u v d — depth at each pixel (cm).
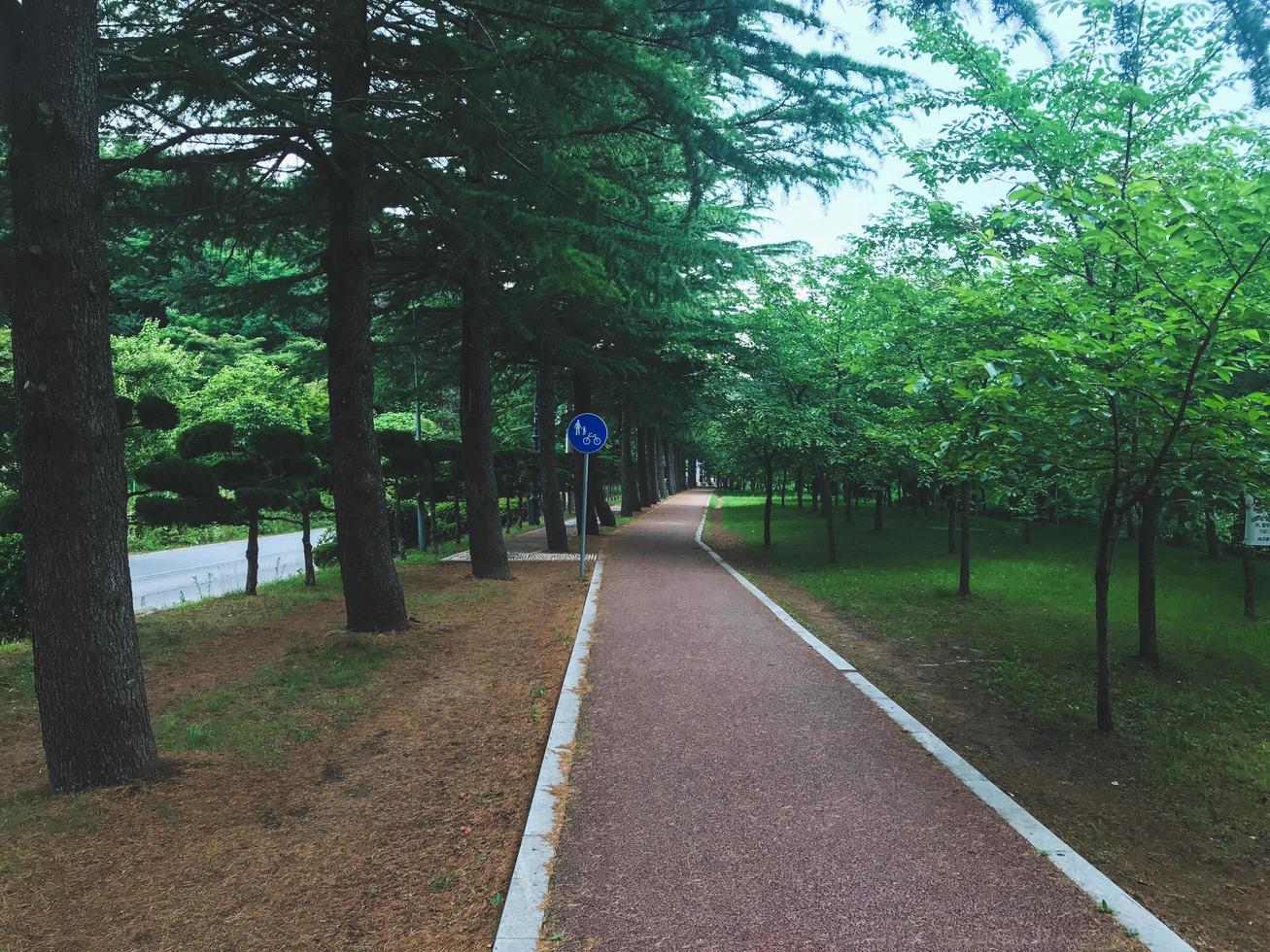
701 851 357
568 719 550
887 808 405
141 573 1877
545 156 662
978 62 927
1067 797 448
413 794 433
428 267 1125
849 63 655
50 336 427
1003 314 745
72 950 289
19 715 580
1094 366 493
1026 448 573
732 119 894
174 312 1063
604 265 779
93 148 443
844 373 1656
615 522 2991
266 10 643
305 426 3002
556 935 291
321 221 941
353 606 858
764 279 1638
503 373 2086
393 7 677
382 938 297
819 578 1427
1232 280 445
